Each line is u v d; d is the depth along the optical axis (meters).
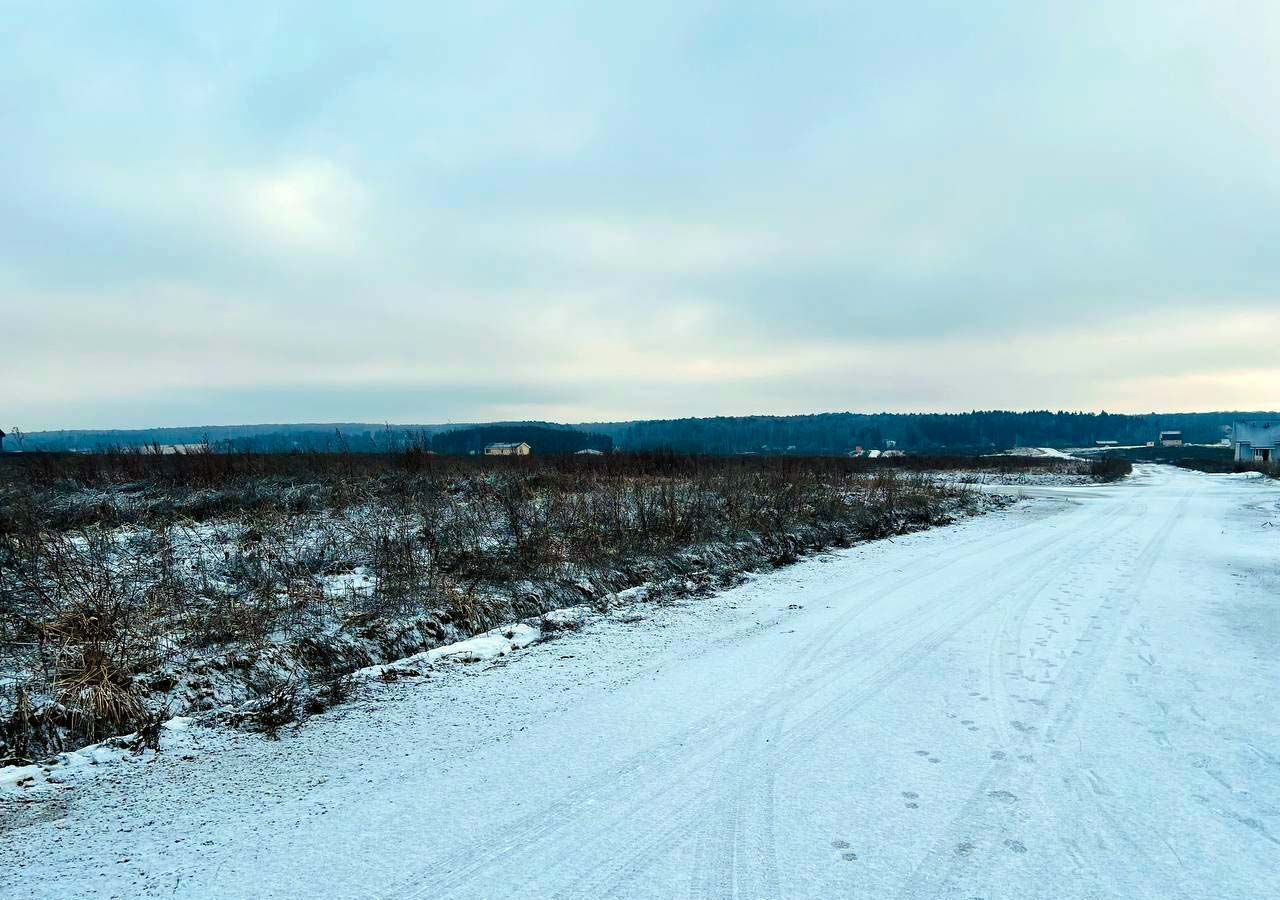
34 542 9.11
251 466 16.36
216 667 6.68
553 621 8.88
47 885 3.58
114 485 14.66
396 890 3.54
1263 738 5.21
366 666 7.41
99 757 5.20
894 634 8.20
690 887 3.53
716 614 9.38
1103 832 3.98
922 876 3.59
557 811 4.32
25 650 6.50
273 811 4.38
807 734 5.43
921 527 18.59
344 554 10.30
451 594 8.89
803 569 12.55
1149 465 81.88
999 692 6.25
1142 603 9.59
